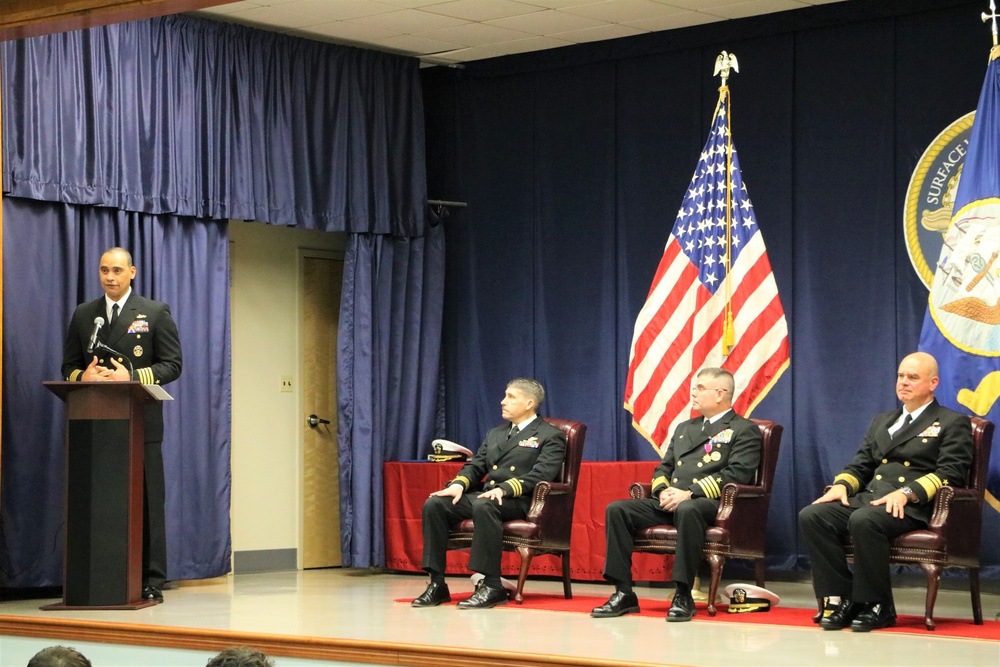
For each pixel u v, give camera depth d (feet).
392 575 26.73
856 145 24.12
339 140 26.76
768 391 24.20
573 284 27.20
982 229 20.95
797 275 24.63
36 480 22.27
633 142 26.58
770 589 23.56
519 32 26.18
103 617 19.15
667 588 24.38
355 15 24.95
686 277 24.75
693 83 25.91
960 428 18.58
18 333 22.17
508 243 28.02
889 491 18.75
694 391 21.25
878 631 17.74
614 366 26.61
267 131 25.70
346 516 26.86
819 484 24.20
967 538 18.37
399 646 15.70
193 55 24.56
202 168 24.54
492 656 15.19
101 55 23.16
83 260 23.02
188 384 24.35
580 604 21.07
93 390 19.99
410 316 27.96
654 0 24.02
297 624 18.39
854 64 24.18
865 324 23.91
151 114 23.80
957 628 18.04
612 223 26.76
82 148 22.79
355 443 26.86
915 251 23.47
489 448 22.03
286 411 27.81
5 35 19.13
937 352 21.25
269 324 27.61
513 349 27.84
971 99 22.95
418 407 27.99
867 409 23.85
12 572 21.97
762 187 25.05
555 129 27.53
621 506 19.89
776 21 24.82
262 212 25.44
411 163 27.86
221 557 24.62
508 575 25.52
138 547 20.51
